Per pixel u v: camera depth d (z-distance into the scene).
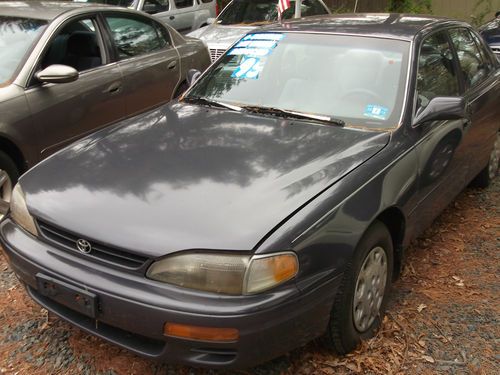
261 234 2.29
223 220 2.35
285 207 2.44
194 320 2.20
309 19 4.18
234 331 2.21
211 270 2.23
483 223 4.42
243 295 2.22
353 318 2.75
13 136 4.15
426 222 3.54
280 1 8.10
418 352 2.88
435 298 3.38
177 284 2.26
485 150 4.59
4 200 4.18
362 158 2.84
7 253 2.75
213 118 3.38
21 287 3.45
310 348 2.88
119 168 2.79
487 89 4.41
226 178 2.64
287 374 2.72
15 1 5.34
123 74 5.20
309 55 3.66
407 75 3.35
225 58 4.02
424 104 3.40
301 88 3.51
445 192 3.78
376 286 2.92
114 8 5.41
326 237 2.45
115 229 2.38
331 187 2.60
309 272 2.38
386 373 2.73
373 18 4.02
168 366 2.77
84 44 5.01
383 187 2.80
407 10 13.80
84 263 2.46
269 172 2.69
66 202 2.60
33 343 2.93
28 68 4.38
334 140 3.01
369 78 3.41
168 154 2.89
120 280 2.34
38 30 4.68
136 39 5.58
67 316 2.62
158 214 2.41
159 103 5.71
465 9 17.78
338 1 14.94
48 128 4.44
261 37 3.98
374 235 2.79
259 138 3.05
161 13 10.01
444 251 3.97
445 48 3.95
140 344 2.42
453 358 2.85
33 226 2.67
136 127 3.32
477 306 3.29
